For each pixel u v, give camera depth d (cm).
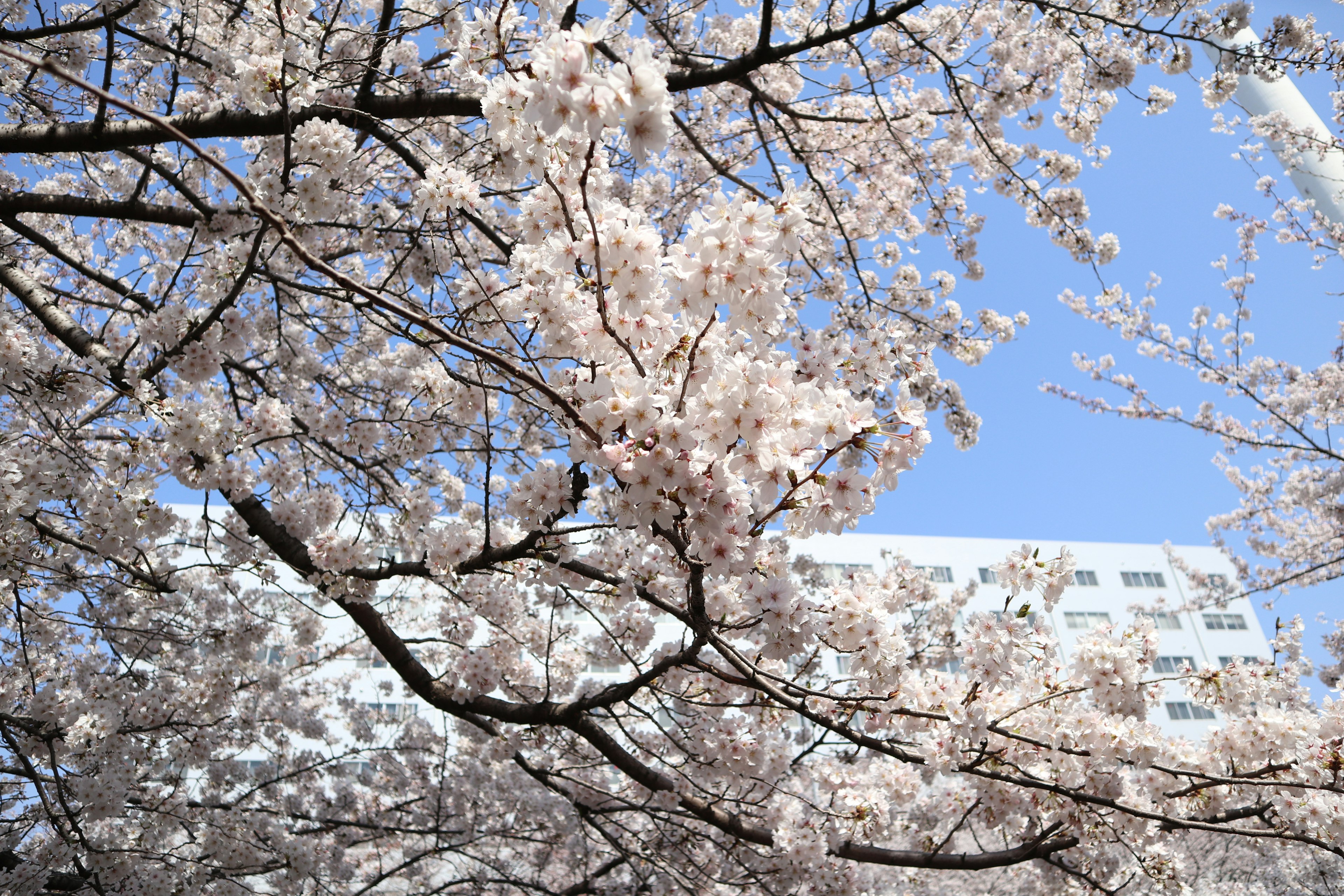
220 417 375
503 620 518
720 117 895
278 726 895
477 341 356
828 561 3105
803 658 452
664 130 187
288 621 889
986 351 895
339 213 502
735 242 213
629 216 227
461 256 333
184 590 666
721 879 535
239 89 441
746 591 279
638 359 236
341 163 346
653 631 496
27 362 363
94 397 465
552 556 373
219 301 402
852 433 222
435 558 425
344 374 735
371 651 1066
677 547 235
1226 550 1575
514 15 271
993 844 1070
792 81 878
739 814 508
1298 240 1191
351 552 462
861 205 926
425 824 849
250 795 727
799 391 220
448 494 707
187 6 516
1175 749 352
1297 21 628
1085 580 3416
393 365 719
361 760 952
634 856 564
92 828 514
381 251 489
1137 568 3503
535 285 259
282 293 536
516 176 258
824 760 468
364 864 956
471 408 442
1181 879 390
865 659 268
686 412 215
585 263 225
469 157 465
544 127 188
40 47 486
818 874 443
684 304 219
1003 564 302
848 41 532
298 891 659
